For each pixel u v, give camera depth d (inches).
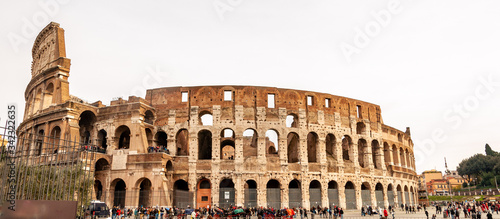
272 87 3065.9
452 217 2090.3
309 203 2901.1
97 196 2783.0
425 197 5000.0
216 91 2989.7
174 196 2775.6
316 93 3186.5
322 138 3083.2
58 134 2778.1
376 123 3553.2
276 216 2223.2
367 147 3371.1
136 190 2623.0
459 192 6840.6
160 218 2246.6
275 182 3031.5
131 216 2506.2
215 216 2213.3
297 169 2930.6
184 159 2844.5
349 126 3280.0
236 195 2751.0
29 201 897.5
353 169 3189.0
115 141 2817.4
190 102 2972.4
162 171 2615.7
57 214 951.0
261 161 2849.4
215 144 2861.7
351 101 3385.8
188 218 2337.6
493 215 2812.5
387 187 3457.2
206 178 2807.6
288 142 3378.4
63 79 2938.0
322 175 2982.3
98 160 2751.0
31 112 3147.1
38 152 2583.7
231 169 2812.5
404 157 3988.7
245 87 3011.8
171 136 2906.0
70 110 2669.8
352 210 3053.6
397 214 2903.5
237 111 2935.5
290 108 3051.2
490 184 7012.8
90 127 2979.8
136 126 2763.3
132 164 2669.8
